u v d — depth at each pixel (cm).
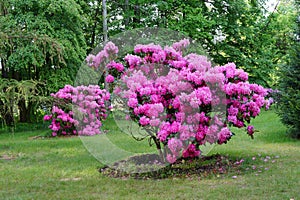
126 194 474
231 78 602
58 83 1326
